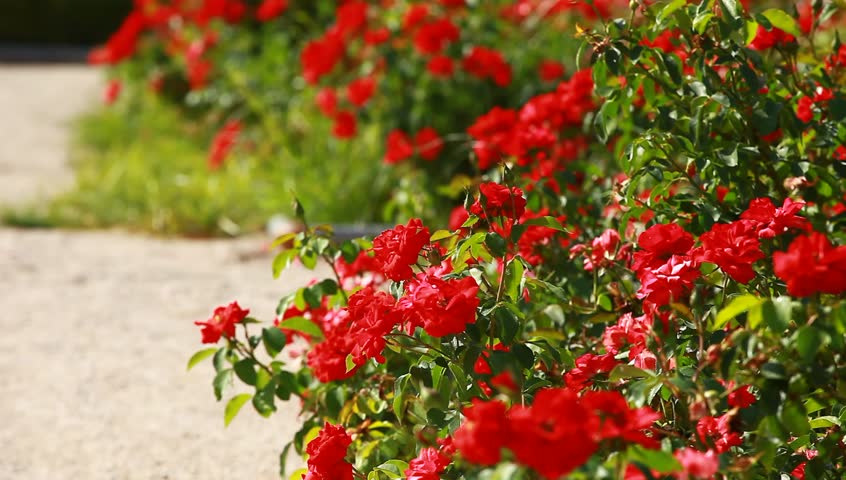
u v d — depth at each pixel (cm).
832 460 232
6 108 1261
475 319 230
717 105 279
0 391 416
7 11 2239
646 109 296
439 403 208
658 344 220
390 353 267
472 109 652
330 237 307
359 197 641
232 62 868
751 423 205
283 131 769
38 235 670
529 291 262
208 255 609
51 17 2253
